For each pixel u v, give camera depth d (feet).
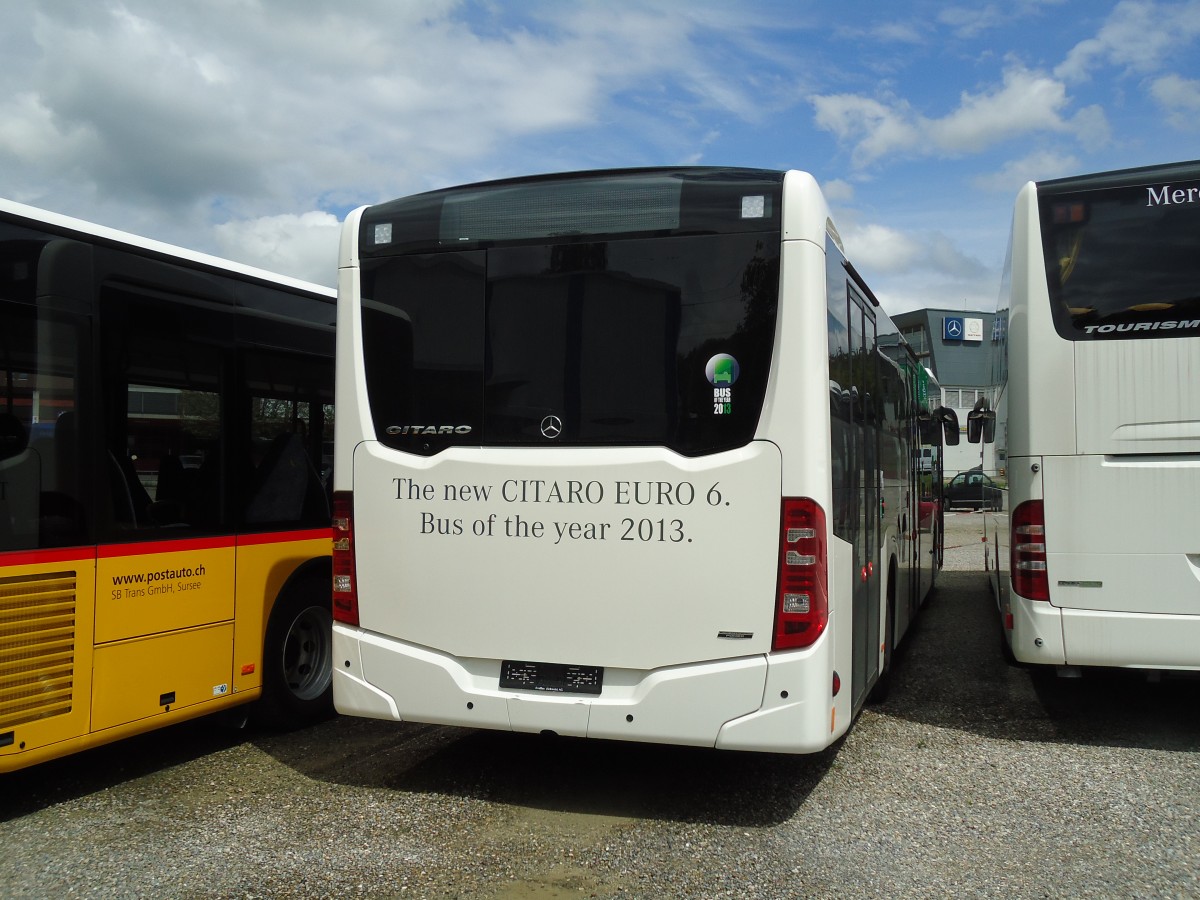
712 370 15.60
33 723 16.03
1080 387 20.02
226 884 13.70
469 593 16.56
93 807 16.93
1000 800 17.24
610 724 15.69
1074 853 14.79
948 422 48.06
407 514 16.98
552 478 16.11
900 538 27.61
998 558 29.78
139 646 17.99
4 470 15.75
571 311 16.35
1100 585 19.85
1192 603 19.35
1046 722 22.67
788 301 15.42
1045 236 20.48
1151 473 19.61
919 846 15.11
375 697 17.11
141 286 18.44
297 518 22.17
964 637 34.09
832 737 15.62
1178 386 19.49
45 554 16.29
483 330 16.81
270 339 21.68
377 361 17.43
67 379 16.87
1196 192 19.77
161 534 18.56
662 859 14.62
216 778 18.57
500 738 21.47
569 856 14.74
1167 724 22.47
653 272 16.02
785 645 15.11
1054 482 20.17
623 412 15.96
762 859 14.61
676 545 15.52
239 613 20.31
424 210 17.38
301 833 15.69
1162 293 19.74
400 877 13.94
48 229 16.66
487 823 16.15
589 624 15.92
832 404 16.25
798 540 15.12
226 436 20.29
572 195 16.53
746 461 15.31
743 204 15.75
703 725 15.33
